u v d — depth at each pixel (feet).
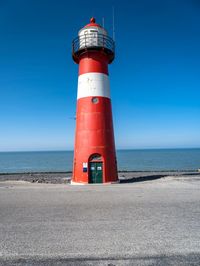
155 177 82.74
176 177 79.71
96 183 63.93
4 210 31.48
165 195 40.60
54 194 42.52
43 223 26.13
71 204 34.47
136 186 52.65
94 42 67.31
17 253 19.16
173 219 27.14
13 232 23.57
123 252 19.15
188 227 24.61
